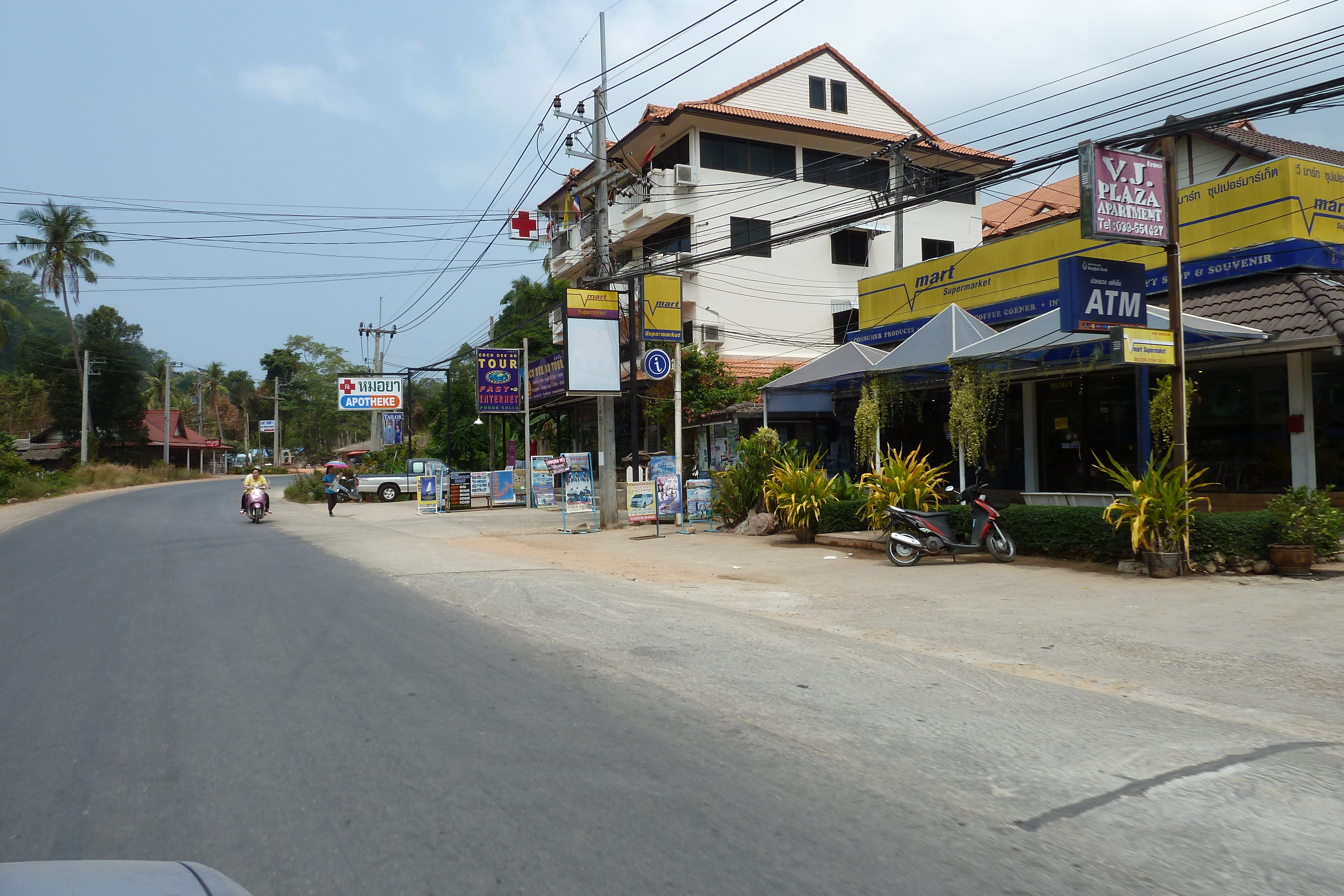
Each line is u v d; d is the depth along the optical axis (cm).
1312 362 1412
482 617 934
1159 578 1085
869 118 3347
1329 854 368
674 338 1950
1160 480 1112
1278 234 1416
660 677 670
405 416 5266
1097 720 556
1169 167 1153
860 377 1781
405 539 1909
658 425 2947
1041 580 1118
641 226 3136
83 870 197
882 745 511
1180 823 400
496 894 337
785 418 2481
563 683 653
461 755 497
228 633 856
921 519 1296
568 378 1962
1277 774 456
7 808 430
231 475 7994
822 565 1325
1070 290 1111
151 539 1967
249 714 582
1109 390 1750
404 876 353
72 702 621
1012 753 496
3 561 1591
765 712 578
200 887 189
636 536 1870
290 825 404
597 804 425
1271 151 2316
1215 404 1523
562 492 2362
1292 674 655
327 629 870
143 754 507
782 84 3197
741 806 422
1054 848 375
